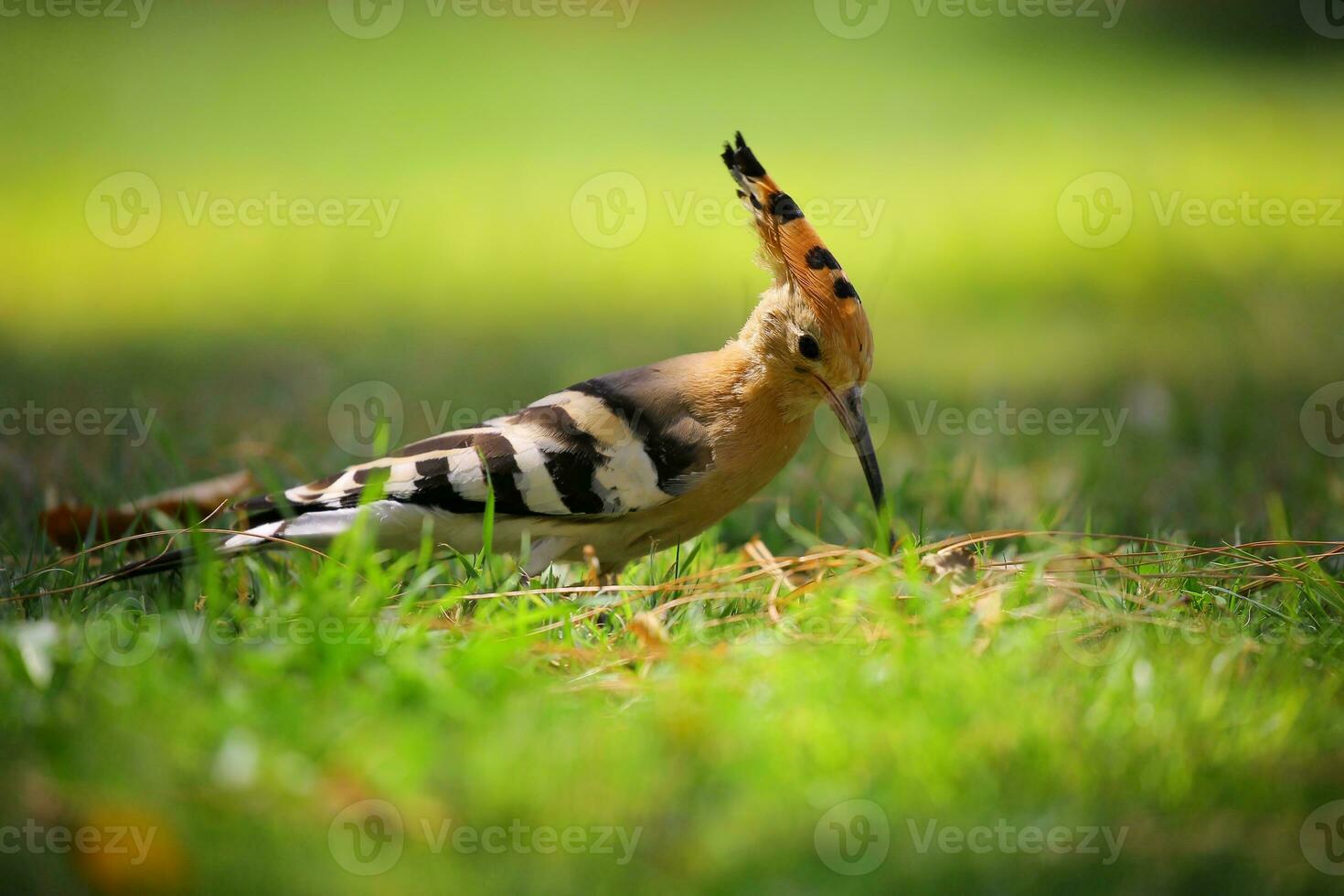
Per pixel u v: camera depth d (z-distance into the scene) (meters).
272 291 20.78
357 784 5.42
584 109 33.88
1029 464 12.45
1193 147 27.59
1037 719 5.97
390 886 5.02
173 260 22.83
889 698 6.15
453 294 20.55
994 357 16.88
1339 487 10.97
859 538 9.93
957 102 33.69
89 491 10.59
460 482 8.38
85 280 21.38
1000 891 5.07
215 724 5.75
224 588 8.20
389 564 9.16
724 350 9.18
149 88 35.94
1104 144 28.47
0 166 27.06
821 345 8.73
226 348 17.28
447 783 5.51
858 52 41.88
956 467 12.38
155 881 4.96
